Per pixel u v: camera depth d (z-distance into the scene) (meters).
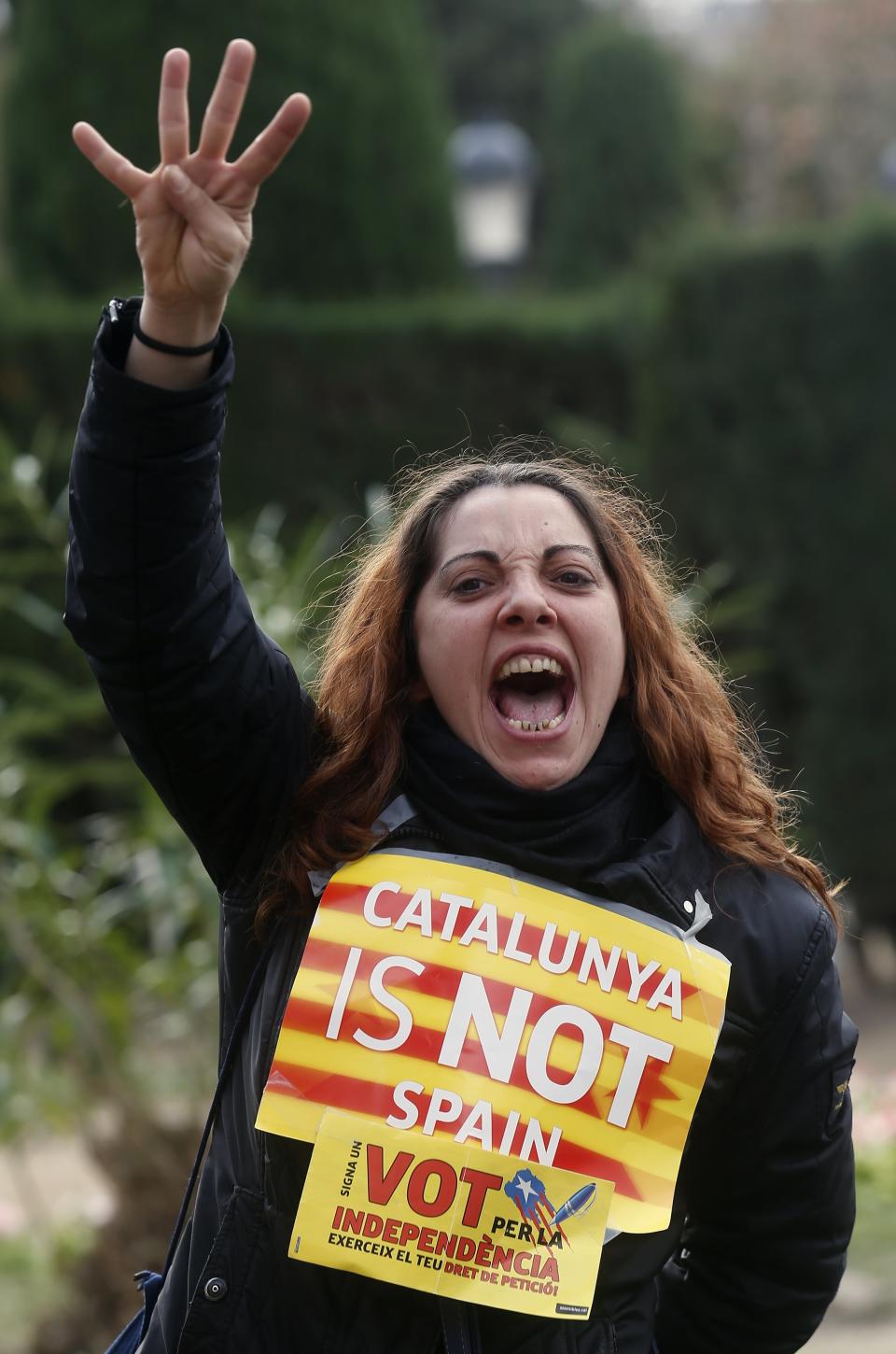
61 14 28.06
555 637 4.85
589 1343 4.45
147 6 28.06
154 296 4.41
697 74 65.50
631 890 4.73
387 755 4.89
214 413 4.50
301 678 9.88
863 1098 17.02
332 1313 4.43
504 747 4.87
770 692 24.61
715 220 26.97
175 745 4.71
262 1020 4.70
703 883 4.82
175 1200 11.82
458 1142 4.41
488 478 5.14
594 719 4.92
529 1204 4.40
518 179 30.38
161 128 4.34
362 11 29.66
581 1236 4.42
